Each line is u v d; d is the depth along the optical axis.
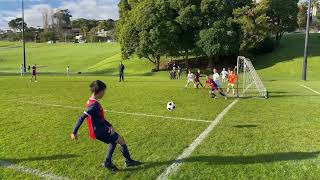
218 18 56.50
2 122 12.62
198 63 62.78
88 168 7.77
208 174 7.45
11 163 8.09
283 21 64.62
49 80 35.53
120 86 28.97
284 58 61.28
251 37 57.03
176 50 57.31
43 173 7.47
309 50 64.94
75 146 9.42
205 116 14.09
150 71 59.72
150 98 20.25
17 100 18.92
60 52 97.50
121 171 7.62
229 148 9.32
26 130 11.32
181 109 15.94
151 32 55.00
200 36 55.19
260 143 9.84
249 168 7.81
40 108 16.11
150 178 7.24
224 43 54.88
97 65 73.31
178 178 7.24
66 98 19.89
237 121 13.08
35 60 86.88
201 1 56.94
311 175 7.41
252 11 55.91
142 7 56.78
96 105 7.23
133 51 59.66
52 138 10.27
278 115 14.48
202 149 9.23
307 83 35.09
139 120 13.20
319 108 16.67
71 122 12.67
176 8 56.62
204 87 27.69
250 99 20.23
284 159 8.43
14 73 55.84
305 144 9.75
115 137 7.50
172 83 32.84
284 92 24.78
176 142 9.93
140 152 8.94
